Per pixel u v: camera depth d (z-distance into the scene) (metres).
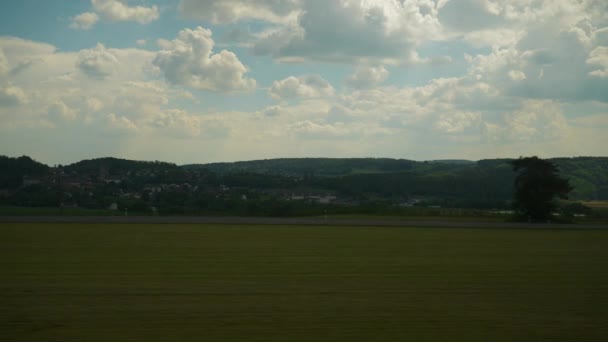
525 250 24.25
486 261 20.11
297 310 11.88
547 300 13.19
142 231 32.88
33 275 16.03
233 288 14.27
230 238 28.53
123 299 12.83
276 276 16.20
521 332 10.43
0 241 25.80
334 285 14.85
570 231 38.75
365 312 11.77
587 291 14.37
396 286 14.79
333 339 9.79
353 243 26.47
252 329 10.37
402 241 28.06
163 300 12.75
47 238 27.47
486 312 11.91
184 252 21.88
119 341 9.56
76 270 17.00
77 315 11.30
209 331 10.22
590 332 10.49
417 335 10.12
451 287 14.73
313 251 22.70
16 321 10.83
